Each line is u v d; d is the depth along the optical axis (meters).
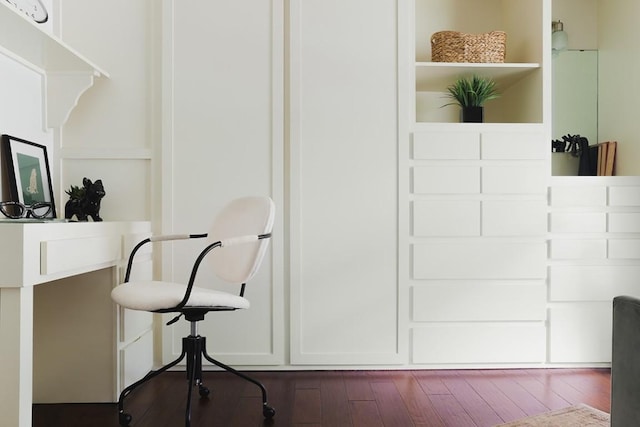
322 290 2.68
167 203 2.65
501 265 2.69
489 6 3.18
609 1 3.10
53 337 2.24
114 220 2.66
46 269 1.61
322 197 2.68
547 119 2.71
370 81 2.70
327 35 2.69
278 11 2.67
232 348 2.67
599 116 3.19
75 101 2.50
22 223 1.54
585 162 3.16
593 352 2.73
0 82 2.14
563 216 2.71
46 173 2.46
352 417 2.06
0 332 1.51
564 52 3.20
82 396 2.24
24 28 1.89
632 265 2.73
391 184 2.70
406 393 2.35
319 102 2.69
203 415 2.08
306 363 2.68
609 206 2.72
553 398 2.28
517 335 2.71
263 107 2.68
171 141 2.65
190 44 2.67
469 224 2.69
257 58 2.68
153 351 2.68
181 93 2.66
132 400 2.26
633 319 1.12
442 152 2.69
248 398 2.29
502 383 2.49
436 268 2.68
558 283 2.70
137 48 2.67
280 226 2.66
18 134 2.28
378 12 2.70
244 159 2.67
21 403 1.52
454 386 2.45
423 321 2.69
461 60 2.77
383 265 2.69
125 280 2.14
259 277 2.67
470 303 2.69
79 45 2.66
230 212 2.29
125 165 2.67
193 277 1.84
